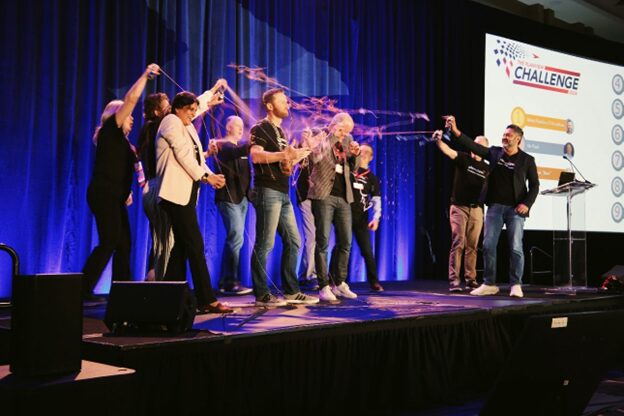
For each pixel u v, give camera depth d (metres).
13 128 4.45
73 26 4.72
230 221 4.96
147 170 3.74
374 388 3.05
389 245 6.83
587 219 7.78
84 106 4.82
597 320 1.70
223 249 5.52
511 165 4.73
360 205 5.16
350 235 4.15
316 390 2.80
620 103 8.14
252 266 3.60
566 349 1.67
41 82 4.59
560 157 7.57
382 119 6.87
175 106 3.20
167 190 3.06
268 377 2.62
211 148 4.58
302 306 3.64
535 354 1.62
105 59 4.96
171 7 5.31
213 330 2.62
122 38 5.03
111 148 3.57
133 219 5.05
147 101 3.81
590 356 1.73
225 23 5.66
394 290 5.16
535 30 7.81
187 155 3.05
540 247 7.64
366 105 6.77
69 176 4.74
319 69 6.38
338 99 6.49
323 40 6.40
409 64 7.15
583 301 4.30
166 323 2.48
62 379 1.69
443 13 7.39
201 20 5.46
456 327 3.43
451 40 7.45
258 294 3.61
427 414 3.05
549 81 7.59
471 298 4.34
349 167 4.21
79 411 1.68
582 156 7.77
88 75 4.83
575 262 5.20
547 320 1.60
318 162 3.88
